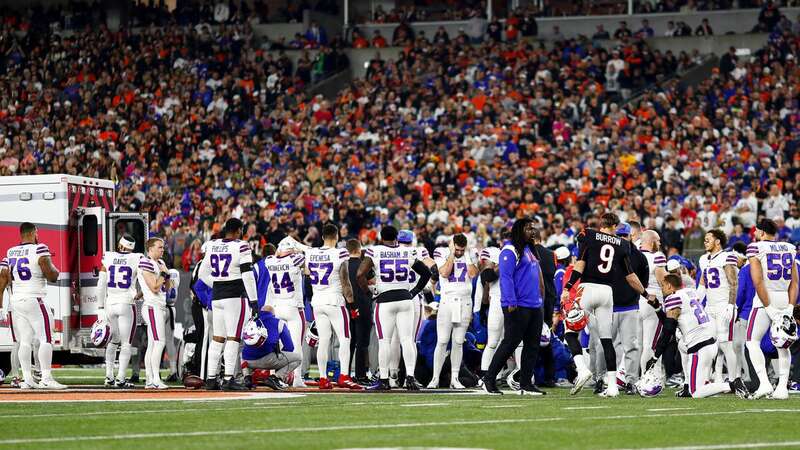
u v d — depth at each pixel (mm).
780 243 52062
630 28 148375
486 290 62156
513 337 54250
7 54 155625
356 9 165125
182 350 68188
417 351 64000
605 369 57906
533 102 128125
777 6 143000
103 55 151625
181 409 44594
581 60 136625
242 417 41188
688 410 44969
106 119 139250
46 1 168500
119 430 36875
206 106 142375
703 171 108562
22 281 59219
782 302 51812
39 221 70312
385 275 58500
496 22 148125
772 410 45094
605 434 35969
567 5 154375
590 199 105062
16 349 67625
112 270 61062
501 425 38594
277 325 57750
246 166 129500
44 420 39938
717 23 145750
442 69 138875
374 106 135250
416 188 113438
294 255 59688
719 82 126188
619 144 115812
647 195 98500
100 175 130750
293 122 136625
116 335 62125
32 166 133750
